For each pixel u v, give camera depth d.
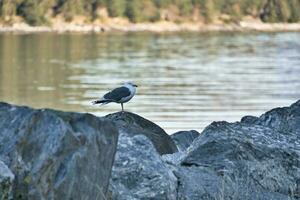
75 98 66.00
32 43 167.88
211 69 100.50
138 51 137.50
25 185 6.48
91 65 106.50
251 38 185.88
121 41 172.00
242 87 76.81
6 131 6.80
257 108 59.38
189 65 107.19
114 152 7.04
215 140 9.02
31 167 6.53
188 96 66.50
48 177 6.51
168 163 8.49
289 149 9.20
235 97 66.88
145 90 71.31
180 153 9.38
